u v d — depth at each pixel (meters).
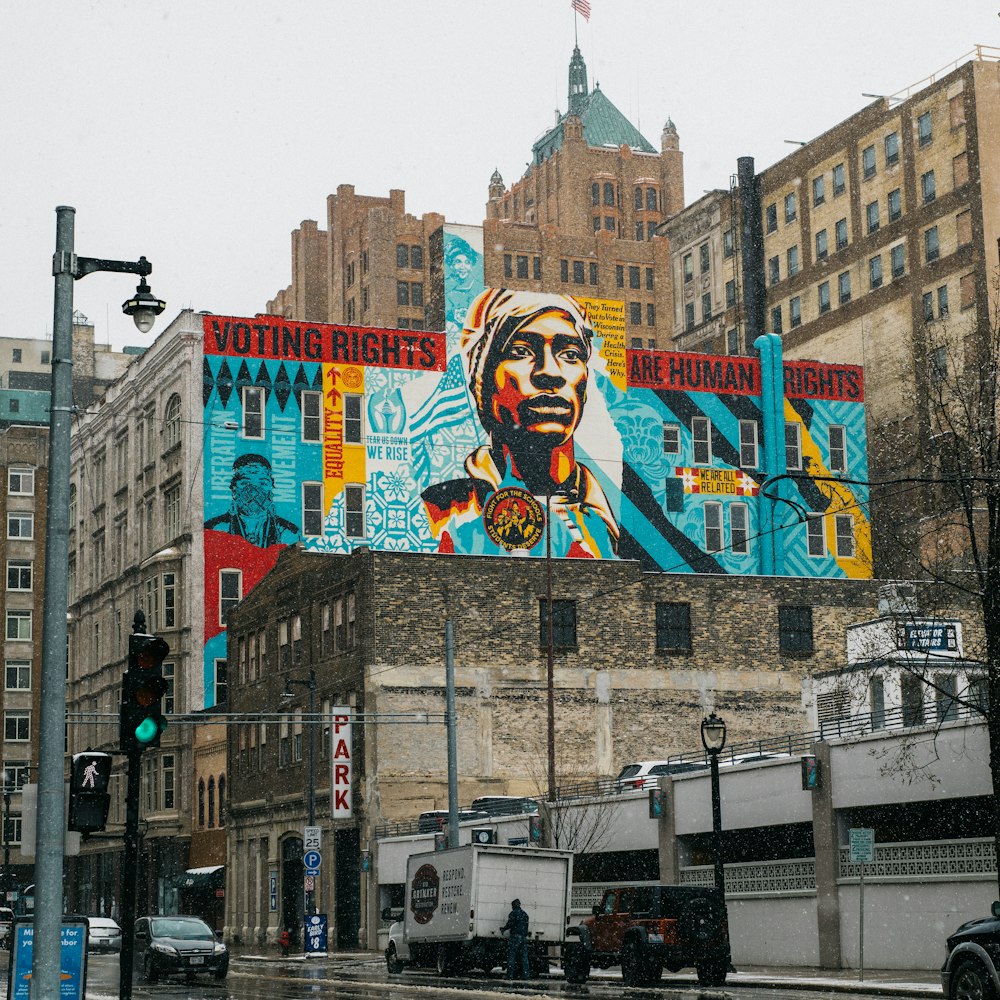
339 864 68.38
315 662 71.56
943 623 42.12
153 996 34.97
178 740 89.75
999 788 31.98
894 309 104.75
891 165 106.19
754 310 119.81
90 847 103.00
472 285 118.56
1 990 39.66
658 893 34.56
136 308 17.86
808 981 33.00
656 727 68.69
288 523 91.38
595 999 29.95
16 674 114.44
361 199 163.12
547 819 51.78
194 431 91.38
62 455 17.14
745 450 100.50
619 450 97.69
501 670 67.56
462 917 39.84
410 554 67.56
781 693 70.44
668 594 70.00
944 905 36.44
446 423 94.81
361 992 35.34
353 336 94.12
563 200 182.75
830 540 100.56
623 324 99.19
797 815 41.91
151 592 94.06
